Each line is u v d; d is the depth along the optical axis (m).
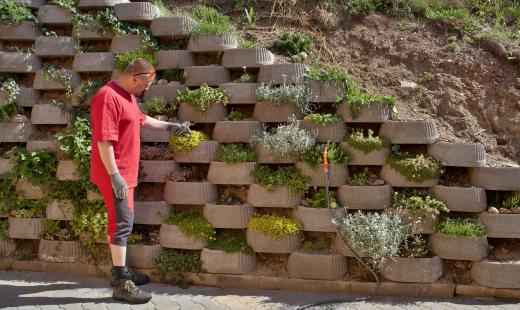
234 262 4.96
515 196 4.78
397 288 4.73
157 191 5.38
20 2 6.19
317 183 4.96
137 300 4.60
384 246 4.55
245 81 5.46
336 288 4.82
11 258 5.47
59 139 5.39
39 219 5.44
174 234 5.09
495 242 4.81
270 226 4.89
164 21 5.86
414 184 4.86
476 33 6.08
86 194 5.38
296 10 6.65
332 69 5.31
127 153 4.56
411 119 5.23
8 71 5.91
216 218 5.05
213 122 5.38
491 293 4.63
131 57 5.74
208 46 5.70
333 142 5.05
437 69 5.77
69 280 5.18
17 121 5.71
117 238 4.57
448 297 4.69
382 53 6.04
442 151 4.88
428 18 6.34
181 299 4.72
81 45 6.11
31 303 4.62
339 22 6.46
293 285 4.90
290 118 5.11
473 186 4.82
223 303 4.62
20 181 5.52
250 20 6.58
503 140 5.28
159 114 5.53
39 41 5.99
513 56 5.71
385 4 6.59
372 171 5.07
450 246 4.68
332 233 4.98
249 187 5.12
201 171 5.37
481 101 5.48
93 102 4.46
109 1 6.09
